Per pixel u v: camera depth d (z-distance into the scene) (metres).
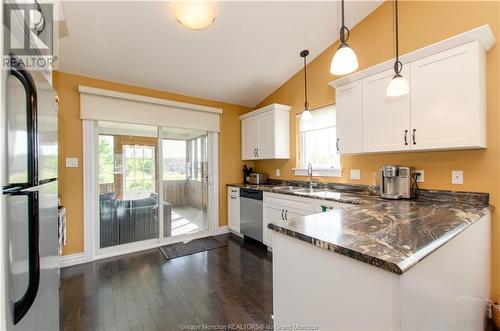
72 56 2.62
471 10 1.89
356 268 0.85
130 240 3.32
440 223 1.23
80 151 2.91
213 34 2.58
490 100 1.79
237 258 2.98
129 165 3.34
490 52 1.78
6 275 0.70
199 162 4.01
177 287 2.27
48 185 1.17
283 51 3.05
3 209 0.69
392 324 0.75
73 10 2.08
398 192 2.24
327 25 2.70
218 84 3.60
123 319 1.82
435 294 0.95
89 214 2.94
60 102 2.80
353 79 2.38
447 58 1.75
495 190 1.79
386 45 2.46
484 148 1.83
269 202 3.20
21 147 0.82
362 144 2.30
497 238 1.77
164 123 3.52
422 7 2.19
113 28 2.33
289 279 1.14
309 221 1.28
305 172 3.46
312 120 3.37
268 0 2.26
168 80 3.32
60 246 2.36
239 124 4.42
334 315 0.93
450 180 2.03
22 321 0.83
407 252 0.82
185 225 3.83
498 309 1.66
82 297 2.11
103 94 2.99
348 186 2.88
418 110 1.91
